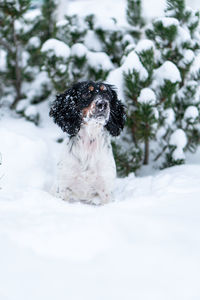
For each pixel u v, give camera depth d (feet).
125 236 5.87
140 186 11.53
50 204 8.36
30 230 6.23
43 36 17.39
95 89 10.75
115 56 15.65
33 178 12.07
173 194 8.80
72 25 15.89
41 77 16.97
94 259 5.30
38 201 8.48
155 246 5.51
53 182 12.57
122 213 6.98
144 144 14.92
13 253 5.50
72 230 6.15
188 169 11.96
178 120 13.94
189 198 8.18
